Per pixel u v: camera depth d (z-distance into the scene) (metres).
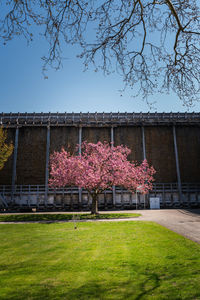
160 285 5.50
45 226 17.17
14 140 43.19
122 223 17.75
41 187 41.16
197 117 44.94
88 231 14.10
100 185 25.23
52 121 43.91
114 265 7.15
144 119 44.09
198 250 8.69
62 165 26.11
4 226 17.53
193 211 31.19
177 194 41.53
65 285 5.62
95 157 25.77
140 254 8.37
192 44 6.16
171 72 6.64
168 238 11.25
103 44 6.21
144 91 7.05
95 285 5.59
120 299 4.80
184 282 5.62
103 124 43.91
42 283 5.77
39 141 43.31
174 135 43.97
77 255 8.49
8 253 9.00
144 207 39.97
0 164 28.47
